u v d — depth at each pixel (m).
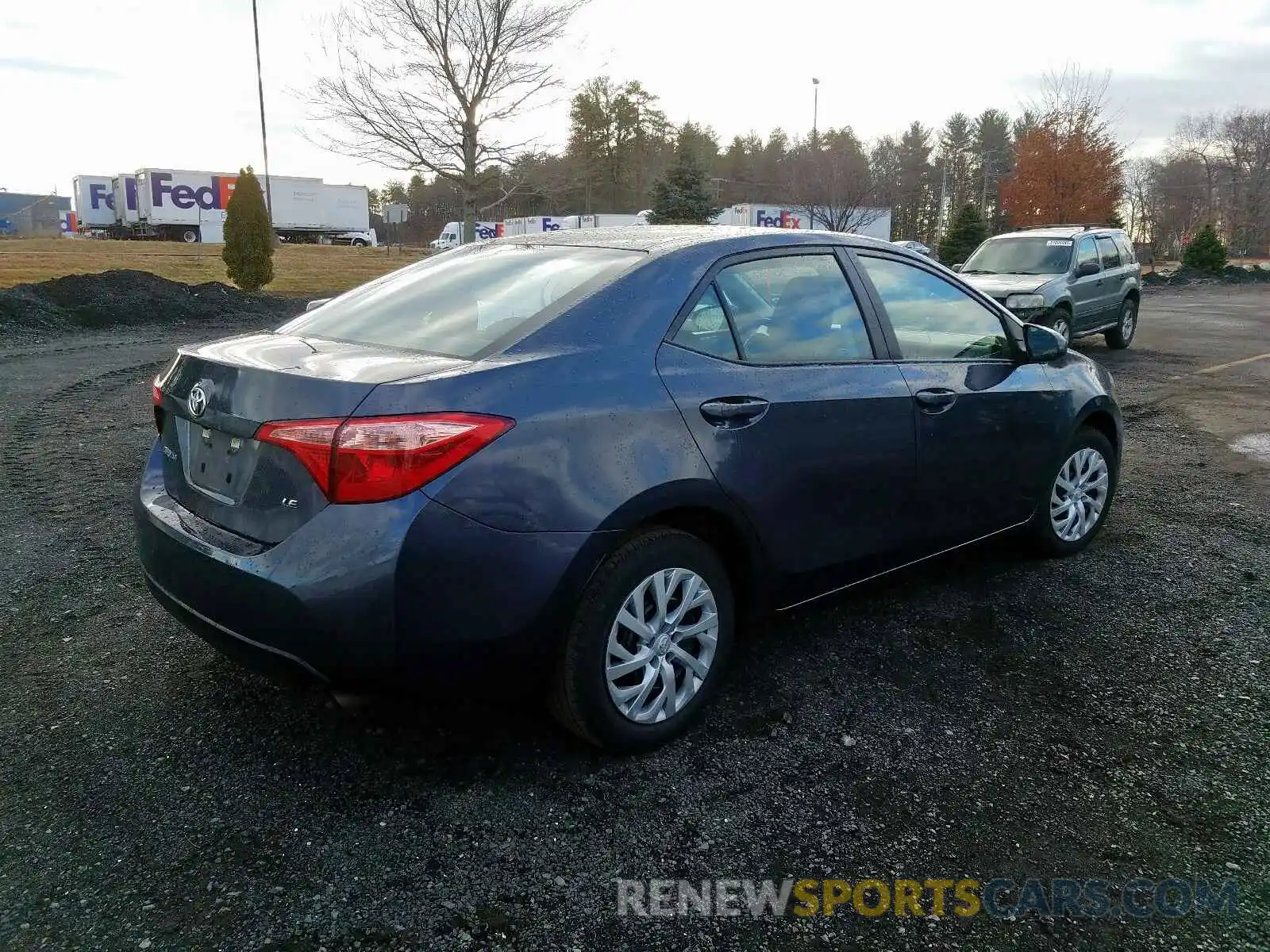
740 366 3.05
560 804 2.64
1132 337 14.40
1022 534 4.47
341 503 2.37
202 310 15.48
